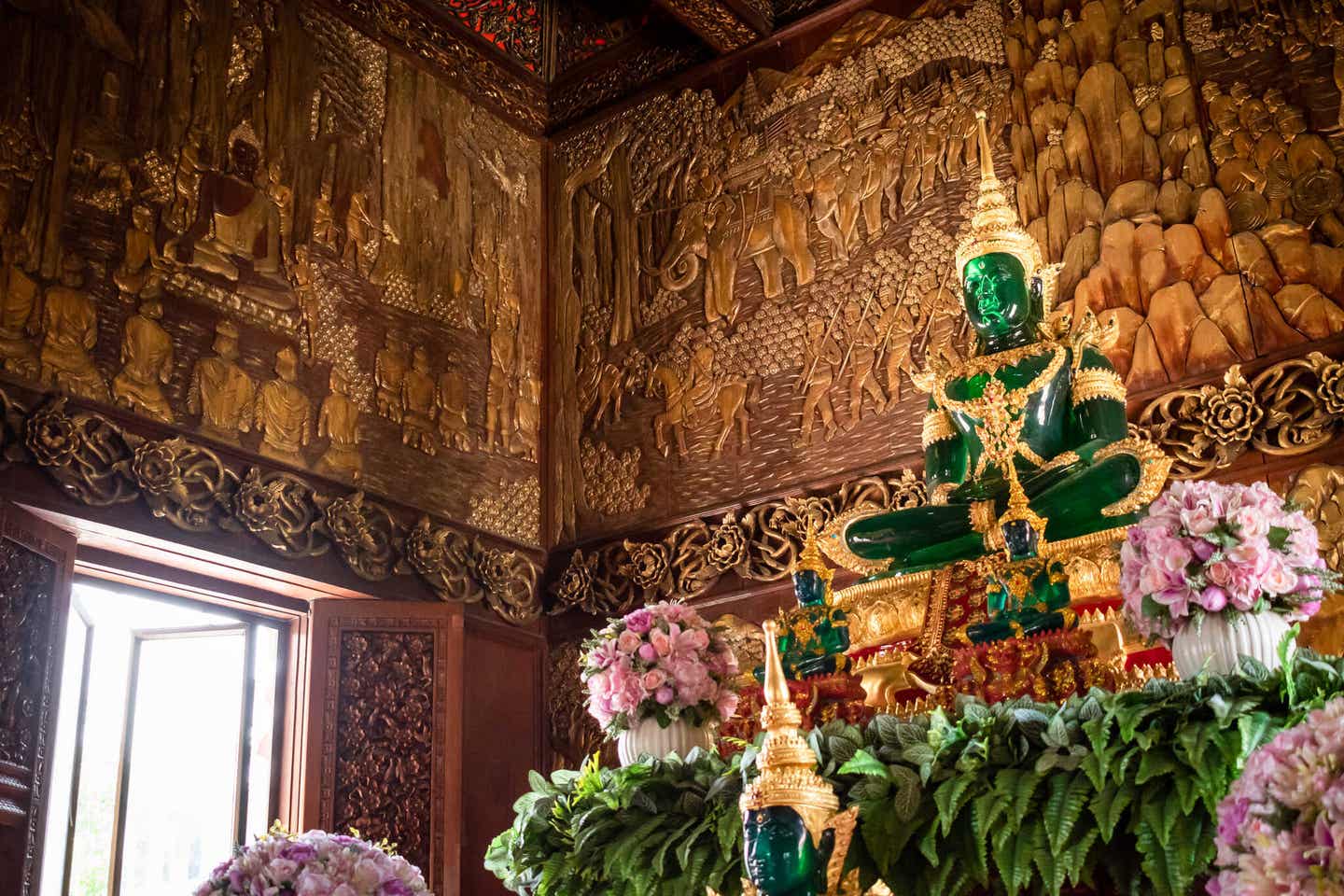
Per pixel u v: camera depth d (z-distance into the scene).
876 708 4.52
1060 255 7.76
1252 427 6.77
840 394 8.41
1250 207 7.25
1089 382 5.48
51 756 6.54
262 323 7.97
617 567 8.83
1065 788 3.38
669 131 9.78
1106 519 4.90
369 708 7.86
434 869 7.65
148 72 7.84
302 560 7.74
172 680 8.31
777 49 9.51
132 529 6.94
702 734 5.00
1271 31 7.50
